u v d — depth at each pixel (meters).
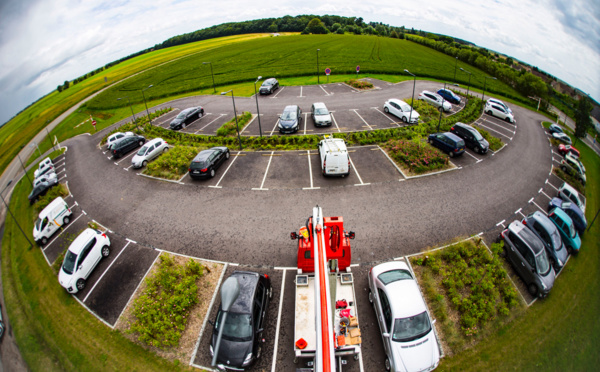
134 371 10.80
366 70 51.22
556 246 14.73
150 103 46.56
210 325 11.93
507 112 33.44
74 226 19.16
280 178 20.95
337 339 9.27
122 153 27.97
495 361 10.59
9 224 24.27
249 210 17.97
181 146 26.09
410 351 9.68
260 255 14.72
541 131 31.77
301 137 26.17
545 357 10.92
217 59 69.44
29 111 66.56
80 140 37.06
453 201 18.28
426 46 83.44
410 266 13.84
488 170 21.97
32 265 17.67
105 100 53.28
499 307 12.06
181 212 18.41
